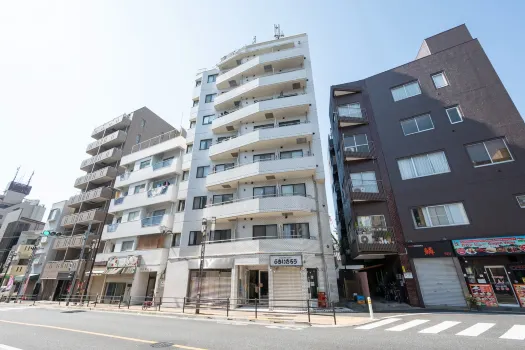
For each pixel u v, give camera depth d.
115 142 34.91
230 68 29.73
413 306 14.91
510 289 13.06
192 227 21.73
